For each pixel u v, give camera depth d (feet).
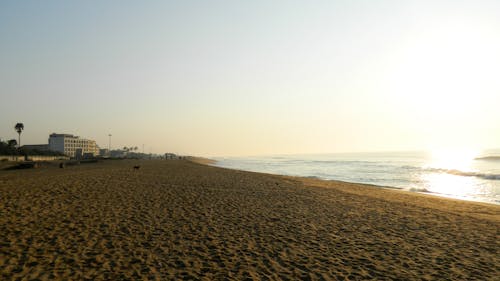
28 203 41.63
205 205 46.24
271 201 52.85
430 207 53.88
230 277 20.80
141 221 34.81
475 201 66.23
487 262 25.50
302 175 147.74
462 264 24.89
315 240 30.37
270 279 20.74
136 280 19.69
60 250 24.45
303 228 34.96
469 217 45.32
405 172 162.09
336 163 298.56
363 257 25.84
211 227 33.68
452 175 141.49
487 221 42.68
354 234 33.24
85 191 54.24
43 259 22.44
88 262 22.34
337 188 79.05
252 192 63.41
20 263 21.52
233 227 34.09
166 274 20.88
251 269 22.36
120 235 29.19
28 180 71.92
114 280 19.54
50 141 557.33
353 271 22.67
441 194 81.20
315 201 54.75
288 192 65.87
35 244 25.58
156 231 31.14
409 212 47.55
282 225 35.96
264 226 35.12
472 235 34.55
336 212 45.29
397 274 22.39
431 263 24.95
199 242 28.25
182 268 22.06
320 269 22.85
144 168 143.74
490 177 128.77
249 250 26.55
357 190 76.43
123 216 36.73
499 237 33.83
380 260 25.26
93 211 38.63
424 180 120.06
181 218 37.19
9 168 140.87
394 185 102.73
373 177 134.10
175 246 26.84
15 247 24.62
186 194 56.08
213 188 67.05
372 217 42.68
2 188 55.11
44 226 30.99
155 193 55.57
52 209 38.70
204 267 22.40
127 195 51.98
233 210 43.47
